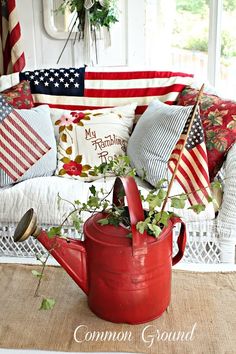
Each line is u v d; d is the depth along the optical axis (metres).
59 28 3.39
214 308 1.13
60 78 2.75
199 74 3.55
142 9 3.34
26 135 2.36
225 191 2.04
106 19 3.13
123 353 0.98
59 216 2.07
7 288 1.22
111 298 1.06
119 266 1.02
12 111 2.35
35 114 2.51
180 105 2.54
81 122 2.55
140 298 1.05
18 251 2.13
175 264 1.20
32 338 1.03
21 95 2.63
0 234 2.15
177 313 1.11
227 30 3.37
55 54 3.45
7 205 2.12
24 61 3.38
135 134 2.44
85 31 3.20
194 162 1.77
